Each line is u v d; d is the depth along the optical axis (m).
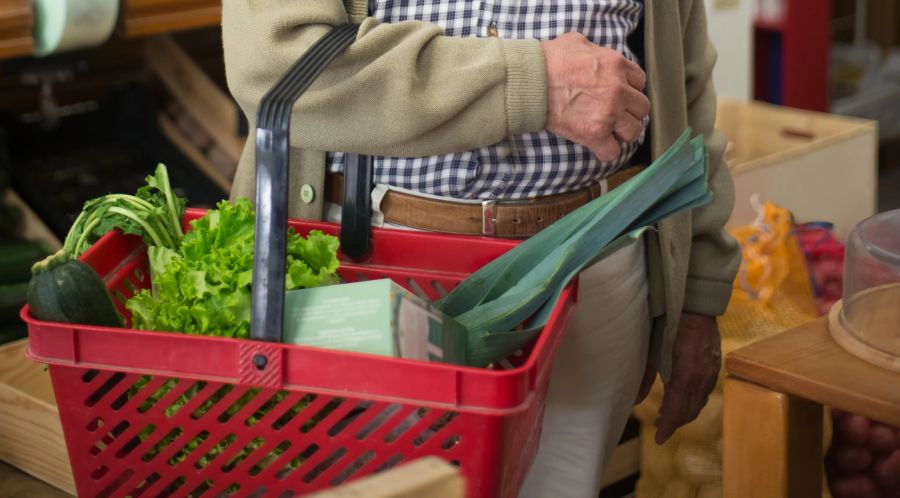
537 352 1.11
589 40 1.59
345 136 1.44
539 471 1.79
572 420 1.77
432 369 1.07
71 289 1.21
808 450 1.46
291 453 1.16
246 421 1.19
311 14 1.42
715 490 2.34
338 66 1.41
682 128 1.83
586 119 1.45
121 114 3.26
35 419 1.76
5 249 2.65
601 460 1.81
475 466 1.11
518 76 1.41
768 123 3.41
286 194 1.11
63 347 1.16
